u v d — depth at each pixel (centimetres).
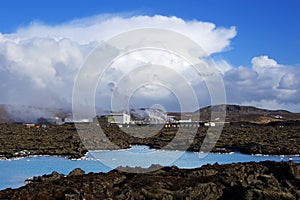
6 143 5156
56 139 5638
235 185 1983
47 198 1795
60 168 3219
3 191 1902
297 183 2055
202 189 1872
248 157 4253
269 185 1902
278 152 4612
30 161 3719
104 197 1800
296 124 9450
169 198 1791
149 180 2056
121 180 2148
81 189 1867
